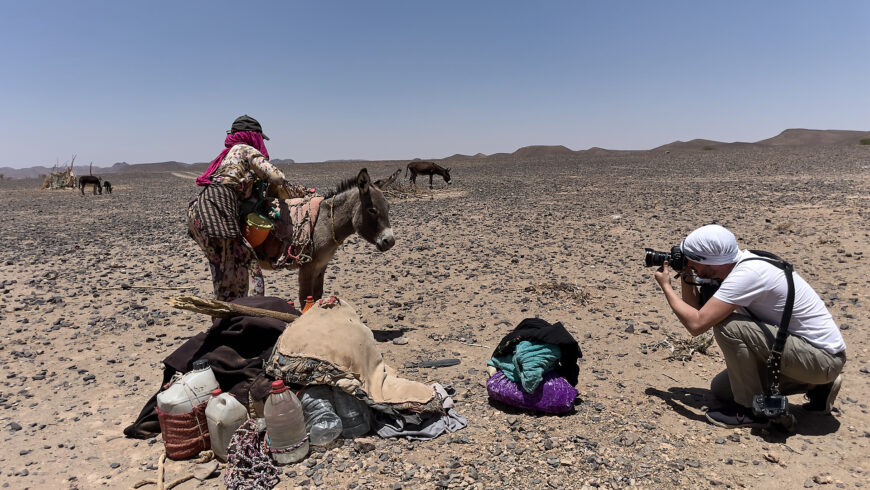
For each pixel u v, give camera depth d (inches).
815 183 844.6
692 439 150.6
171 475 140.9
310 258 215.2
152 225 701.9
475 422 162.2
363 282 349.1
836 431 153.6
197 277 380.2
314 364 149.0
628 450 144.2
